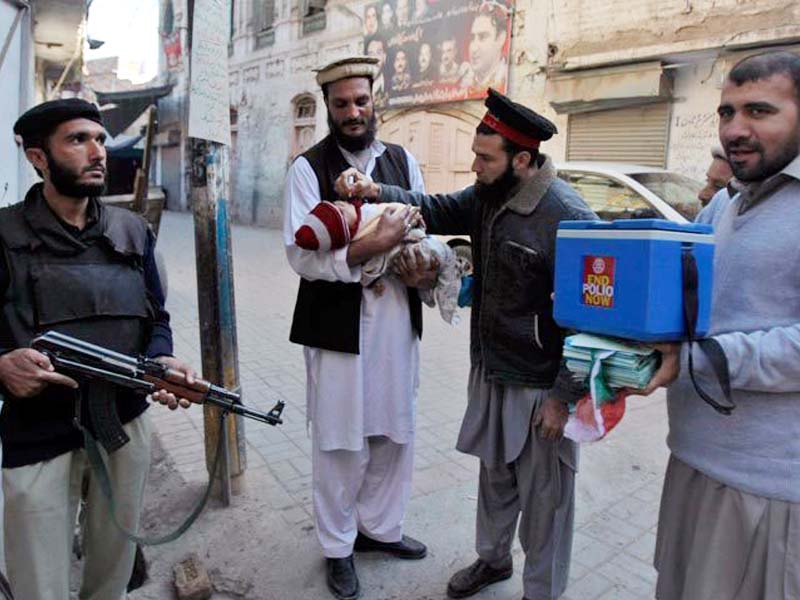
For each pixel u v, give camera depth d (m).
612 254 1.44
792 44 7.68
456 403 4.66
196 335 6.41
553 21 10.14
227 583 2.60
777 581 1.50
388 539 2.77
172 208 23.59
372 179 2.57
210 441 3.12
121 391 1.94
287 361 5.61
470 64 11.49
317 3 15.12
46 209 1.80
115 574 2.09
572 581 2.65
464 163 11.95
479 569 2.54
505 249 2.12
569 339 1.54
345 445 2.47
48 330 1.78
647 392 1.45
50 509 1.81
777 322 1.49
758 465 1.51
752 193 1.55
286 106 16.58
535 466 2.20
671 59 8.75
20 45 3.76
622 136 9.57
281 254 12.31
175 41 22.11
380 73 13.36
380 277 2.46
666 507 1.77
